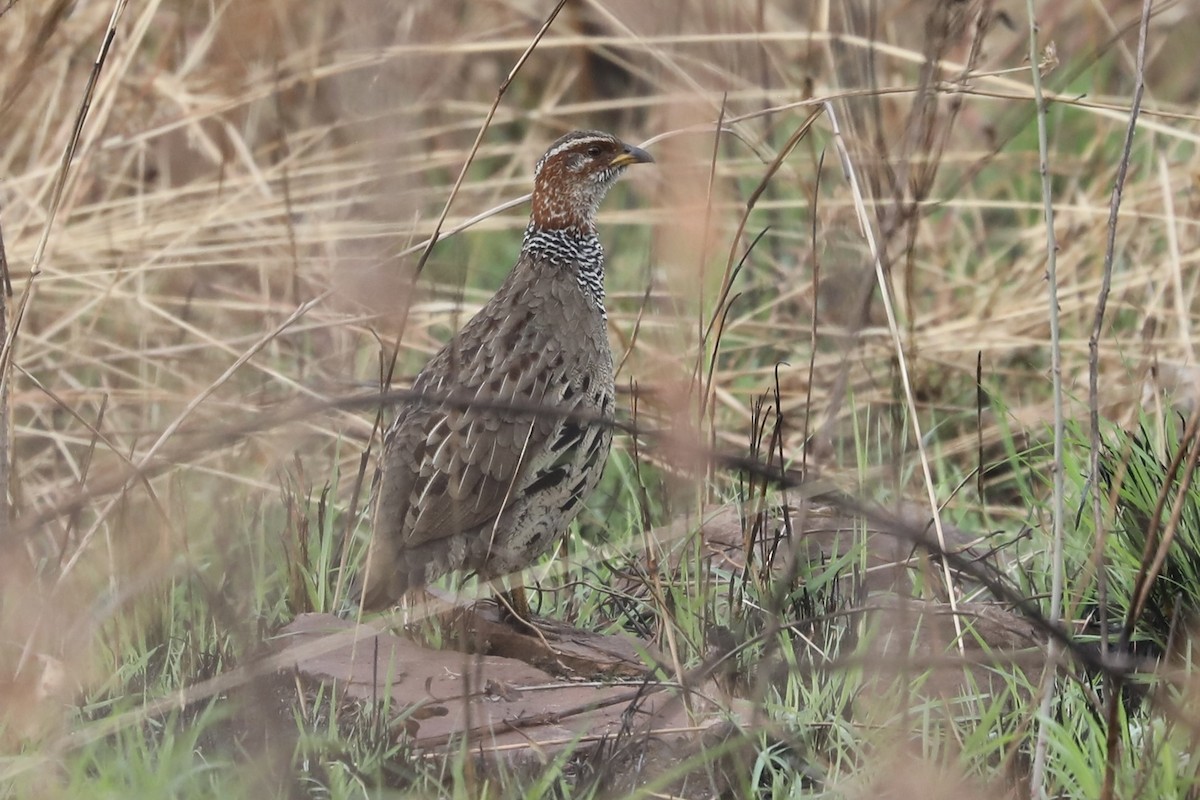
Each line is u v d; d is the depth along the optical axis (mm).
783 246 15008
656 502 11258
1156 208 14227
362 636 8711
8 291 10086
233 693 8141
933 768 7262
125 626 9195
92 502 10797
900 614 7699
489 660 9062
